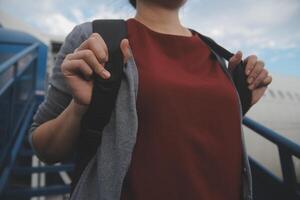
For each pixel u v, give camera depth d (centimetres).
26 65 356
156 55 79
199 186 70
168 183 67
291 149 166
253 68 94
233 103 81
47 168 273
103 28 77
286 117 689
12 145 263
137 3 99
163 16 95
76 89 64
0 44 482
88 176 69
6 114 285
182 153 69
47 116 80
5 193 226
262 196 198
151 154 68
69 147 78
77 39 79
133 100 67
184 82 75
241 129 82
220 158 75
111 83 66
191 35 100
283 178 178
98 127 68
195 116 73
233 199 78
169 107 70
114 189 63
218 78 85
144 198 66
